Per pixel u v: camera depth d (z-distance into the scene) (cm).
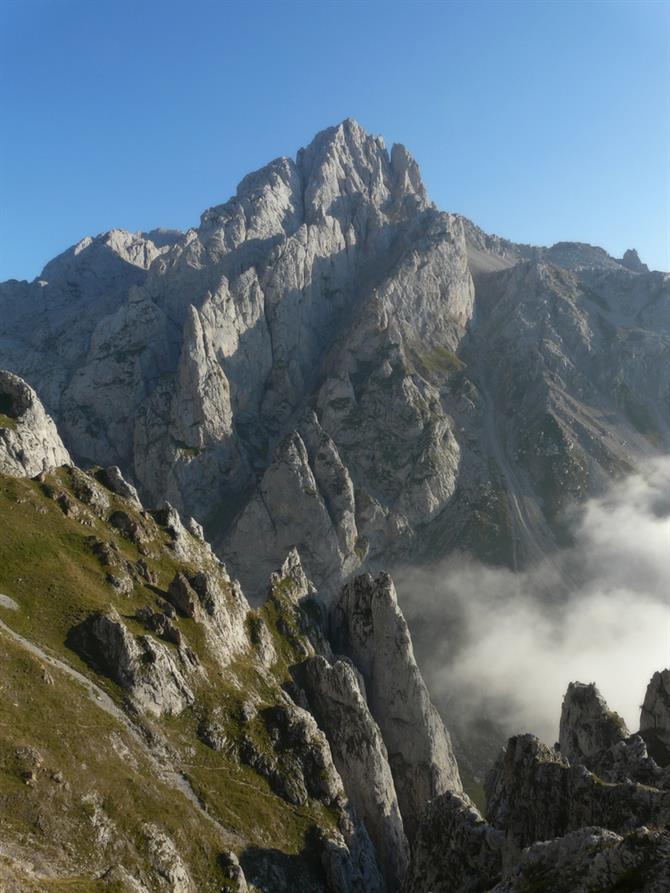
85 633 9744
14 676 8456
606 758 9481
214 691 10400
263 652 12400
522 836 8175
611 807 7600
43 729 8075
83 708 8688
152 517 13800
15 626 9412
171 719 9619
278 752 10069
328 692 12031
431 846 8688
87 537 11719
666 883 5625
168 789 8556
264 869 8438
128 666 9544
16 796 7206
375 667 13912
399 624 14012
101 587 10838
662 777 8588
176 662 10231
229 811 8875
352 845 9631
